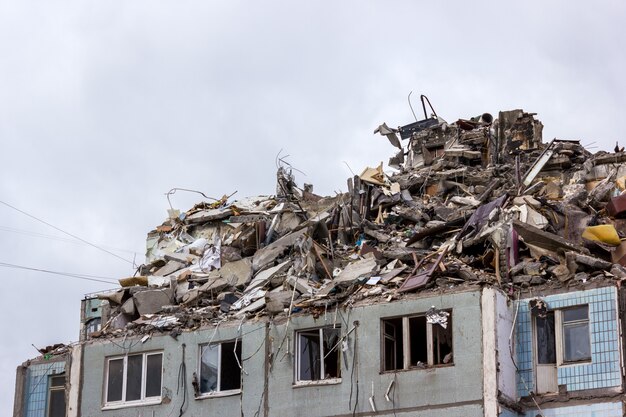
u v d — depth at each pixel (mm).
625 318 38219
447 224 45531
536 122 57094
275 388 41406
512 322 39500
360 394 39875
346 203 51844
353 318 40656
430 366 39125
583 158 53094
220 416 42031
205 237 55875
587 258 39688
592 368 38219
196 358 43031
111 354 44469
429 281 40344
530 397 38812
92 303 53469
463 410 38281
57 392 46188
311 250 45500
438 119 60188
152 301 46875
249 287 45969
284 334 41781
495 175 53812
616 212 45344
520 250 42188
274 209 54062
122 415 43562
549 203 45344
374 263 43156
